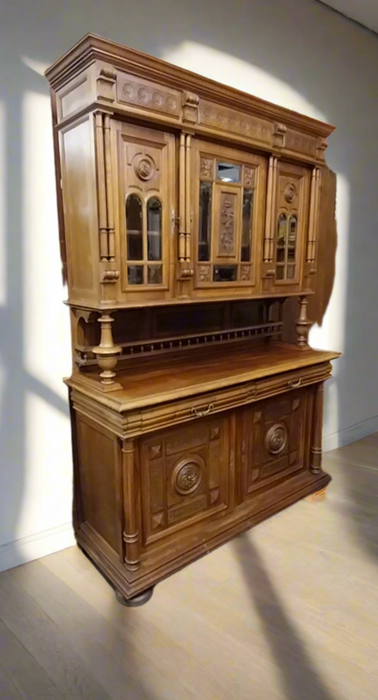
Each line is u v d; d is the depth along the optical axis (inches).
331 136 108.6
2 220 66.2
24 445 73.0
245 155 75.3
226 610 64.8
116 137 58.4
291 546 79.4
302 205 88.1
